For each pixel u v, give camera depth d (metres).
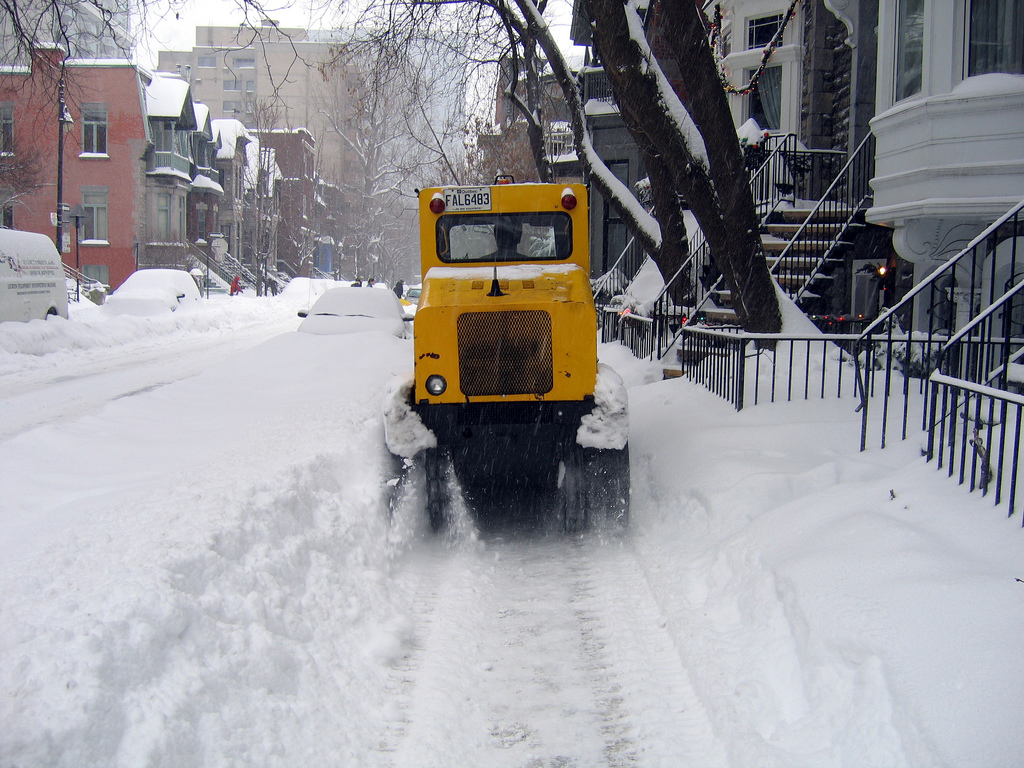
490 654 4.15
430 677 3.85
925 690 2.81
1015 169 7.97
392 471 5.86
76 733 2.53
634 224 13.62
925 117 8.55
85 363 15.55
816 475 5.48
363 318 14.04
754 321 8.99
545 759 3.20
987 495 4.16
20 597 3.22
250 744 2.97
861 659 3.13
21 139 29.09
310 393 9.20
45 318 18.38
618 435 5.70
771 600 3.94
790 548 4.30
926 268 9.59
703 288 13.02
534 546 5.94
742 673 3.60
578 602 4.82
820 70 14.88
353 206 68.12
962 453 4.43
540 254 6.80
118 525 4.08
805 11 15.72
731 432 6.80
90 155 40.16
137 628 3.02
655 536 5.80
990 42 8.26
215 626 3.38
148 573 3.40
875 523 4.12
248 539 4.16
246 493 4.69
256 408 8.54
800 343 8.84
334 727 3.31
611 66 8.83
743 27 17.30
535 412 5.71
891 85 9.52
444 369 5.66
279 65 71.25
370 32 13.31
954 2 8.33
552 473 6.44
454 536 6.02
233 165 51.69
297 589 4.16
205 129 48.81
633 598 4.82
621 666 3.97
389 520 5.72
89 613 3.03
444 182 27.34
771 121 16.81
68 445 6.78
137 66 39.84
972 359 6.82
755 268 8.84
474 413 5.71
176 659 3.09
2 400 11.16
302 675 3.53
